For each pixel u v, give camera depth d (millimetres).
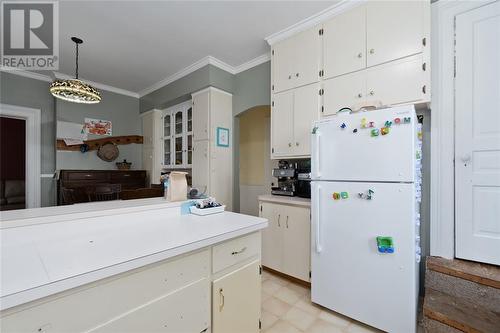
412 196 1475
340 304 1771
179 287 982
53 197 3896
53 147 3920
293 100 2479
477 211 1706
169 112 4301
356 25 2045
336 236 1783
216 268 1145
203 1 2105
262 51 3031
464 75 1751
